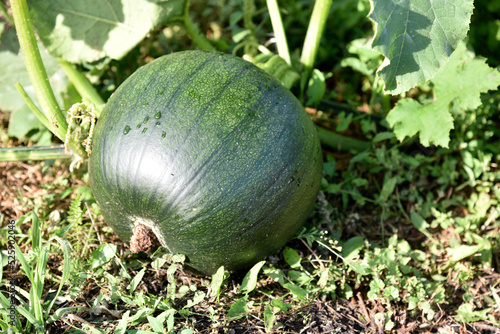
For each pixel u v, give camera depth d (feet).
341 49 3.78
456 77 2.96
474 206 3.10
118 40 3.02
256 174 2.47
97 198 2.60
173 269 2.55
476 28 3.57
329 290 2.64
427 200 3.12
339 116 3.24
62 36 2.97
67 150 2.80
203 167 2.44
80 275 2.58
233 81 2.54
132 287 2.55
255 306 2.62
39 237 2.56
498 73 2.89
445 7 2.61
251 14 3.37
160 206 2.47
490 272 2.87
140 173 2.46
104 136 2.54
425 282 2.79
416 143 3.29
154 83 2.55
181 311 2.50
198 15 4.10
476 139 3.34
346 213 3.07
